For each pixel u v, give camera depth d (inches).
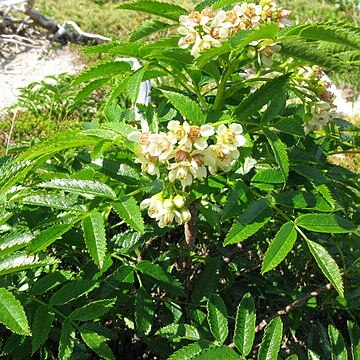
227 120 10.9
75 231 12.6
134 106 14.8
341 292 9.8
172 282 12.2
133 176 12.1
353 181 16.0
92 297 12.9
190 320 13.2
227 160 10.3
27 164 11.0
